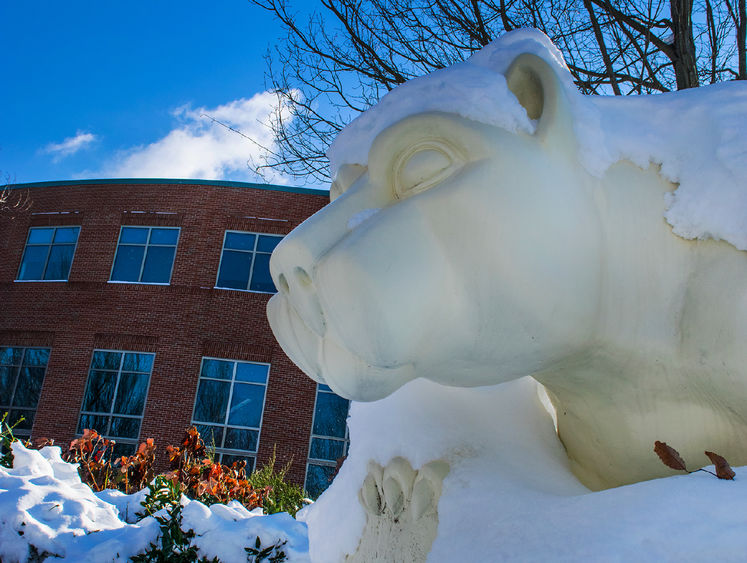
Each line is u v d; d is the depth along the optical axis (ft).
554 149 4.41
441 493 4.86
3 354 55.36
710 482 3.35
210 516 11.51
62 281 56.34
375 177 4.47
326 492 6.31
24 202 59.26
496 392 5.79
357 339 3.90
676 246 4.41
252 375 52.65
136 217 57.11
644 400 4.58
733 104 4.49
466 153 4.23
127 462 21.01
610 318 4.46
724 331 4.04
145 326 53.72
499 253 4.06
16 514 10.69
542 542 3.67
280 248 4.27
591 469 5.15
